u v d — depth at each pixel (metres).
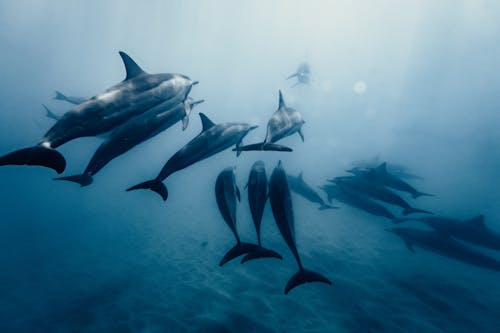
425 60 49.16
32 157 2.56
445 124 35.66
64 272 9.16
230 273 7.58
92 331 5.89
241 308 6.05
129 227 13.00
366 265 7.84
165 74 3.90
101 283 8.09
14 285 8.66
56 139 2.72
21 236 13.33
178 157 3.85
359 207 8.49
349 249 8.89
